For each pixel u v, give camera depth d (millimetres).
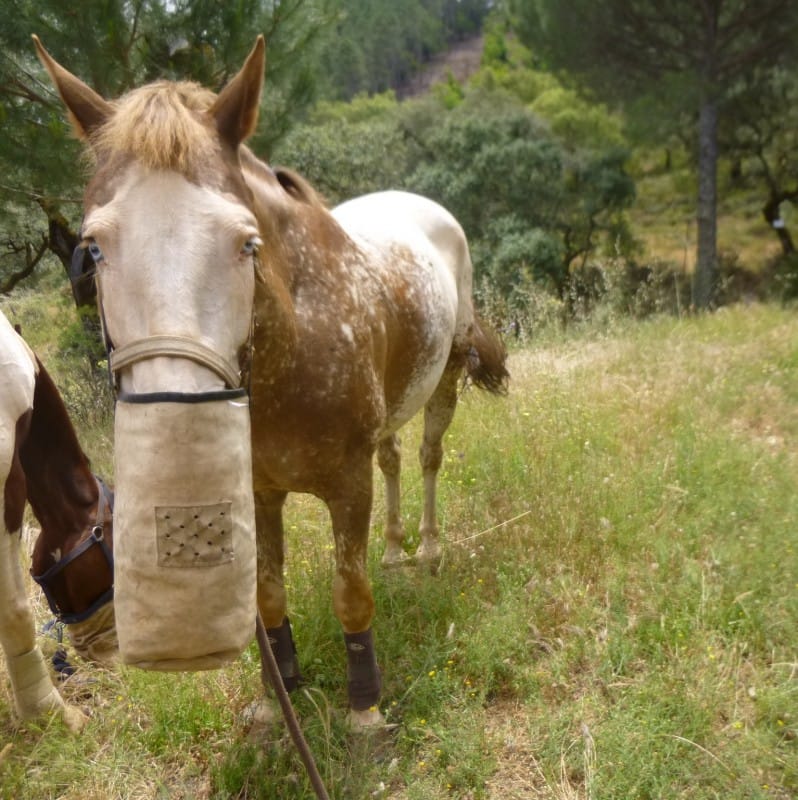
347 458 2279
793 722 2355
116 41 5145
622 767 2193
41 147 5102
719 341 6738
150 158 1469
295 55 6074
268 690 2566
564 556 3293
